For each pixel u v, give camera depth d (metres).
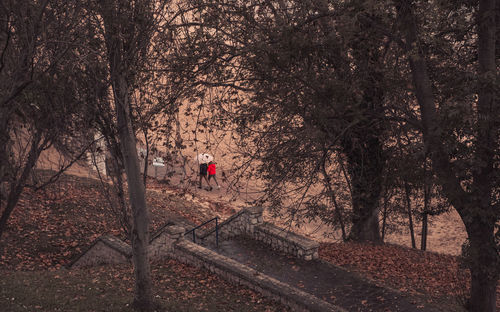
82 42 9.03
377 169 15.76
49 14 8.64
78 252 18.69
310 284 14.63
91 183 24.33
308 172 16.30
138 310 11.34
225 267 14.77
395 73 13.19
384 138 15.60
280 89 11.44
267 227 18.62
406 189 16.45
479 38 11.15
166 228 17.47
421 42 11.36
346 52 11.98
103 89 9.62
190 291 13.60
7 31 7.87
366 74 12.30
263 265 16.25
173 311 11.52
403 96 14.23
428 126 11.41
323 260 16.67
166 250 17.55
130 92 10.91
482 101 10.76
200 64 12.91
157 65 12.42
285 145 14.38
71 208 21.33
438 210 13.80
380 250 19.16
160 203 25.92
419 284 15.27
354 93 11.33
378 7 9.95
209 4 12.09
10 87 7.95
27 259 17.02
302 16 12.17
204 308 12.06
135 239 11.20
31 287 12.25
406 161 14.05
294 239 17.19
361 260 17.61
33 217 19.81
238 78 13.42
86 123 9.60
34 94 8.48
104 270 15.36
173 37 12.02
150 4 10.10
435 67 13.23
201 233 19.98
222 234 20.58
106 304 11.51
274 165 14.69
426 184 12.56
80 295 12.09
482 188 10.61
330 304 12.02
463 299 13.81
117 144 10.86
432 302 13.30
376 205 16.45
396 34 11.76
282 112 13.14
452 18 11.73
